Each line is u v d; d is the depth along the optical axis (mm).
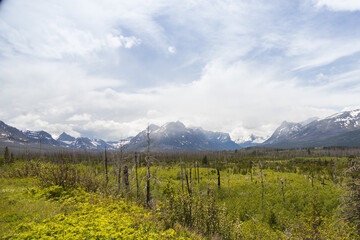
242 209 37812
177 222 15117
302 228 17359
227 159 126312
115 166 29516
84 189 19188
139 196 24984
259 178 55094
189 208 16891
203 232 16500
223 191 45188
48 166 24250
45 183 19406
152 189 31859
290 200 38938
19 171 29547
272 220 33219
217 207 19125
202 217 17672
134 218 12945
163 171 60500
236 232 19969
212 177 59094
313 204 32906
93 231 9195
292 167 73438
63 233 8805
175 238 11578
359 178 13555
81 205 14344
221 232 18234
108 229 9688
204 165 89875
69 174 20719
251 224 30172
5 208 12781
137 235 9773
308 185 46500
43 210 12992
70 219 10766
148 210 17500
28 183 22594
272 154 180125
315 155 155000
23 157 72250
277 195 41531
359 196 13422
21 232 9336
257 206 38375
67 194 17594
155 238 10109
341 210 14516
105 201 16578
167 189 28047
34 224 10008
